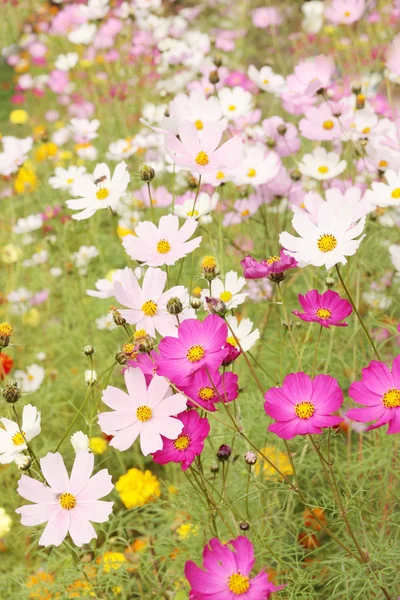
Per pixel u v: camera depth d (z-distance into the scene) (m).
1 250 2.57
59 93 3.85
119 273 1.50
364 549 1.49
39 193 2.79
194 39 3.45
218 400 1.27
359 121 1.81
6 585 1.60
